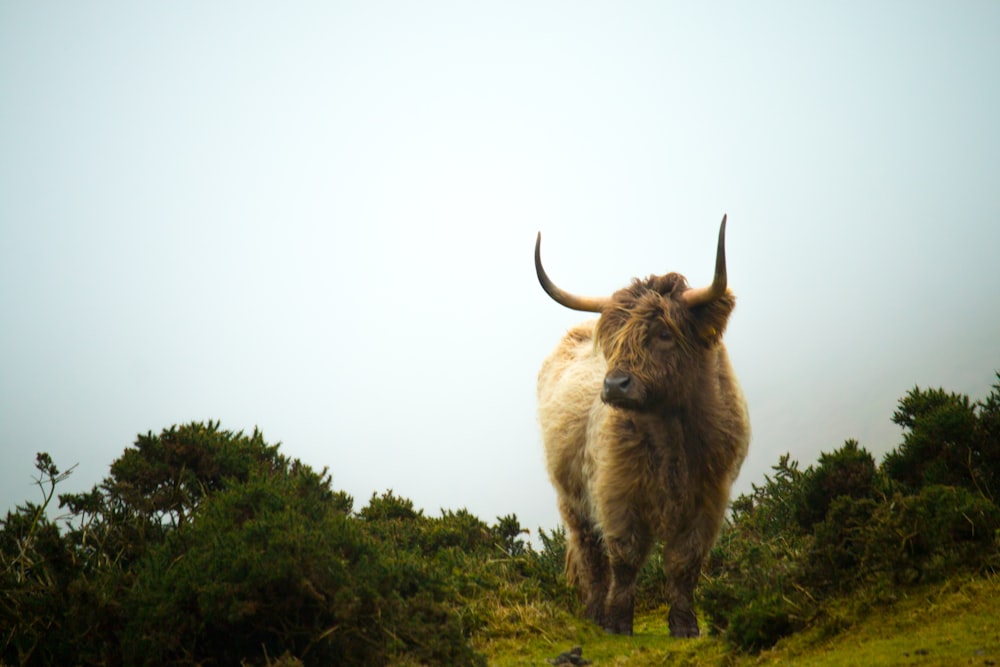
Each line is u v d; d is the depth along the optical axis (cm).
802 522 2303
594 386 2833
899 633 1638
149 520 2222
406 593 2059
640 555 2552
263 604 1762
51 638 1816
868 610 1750
